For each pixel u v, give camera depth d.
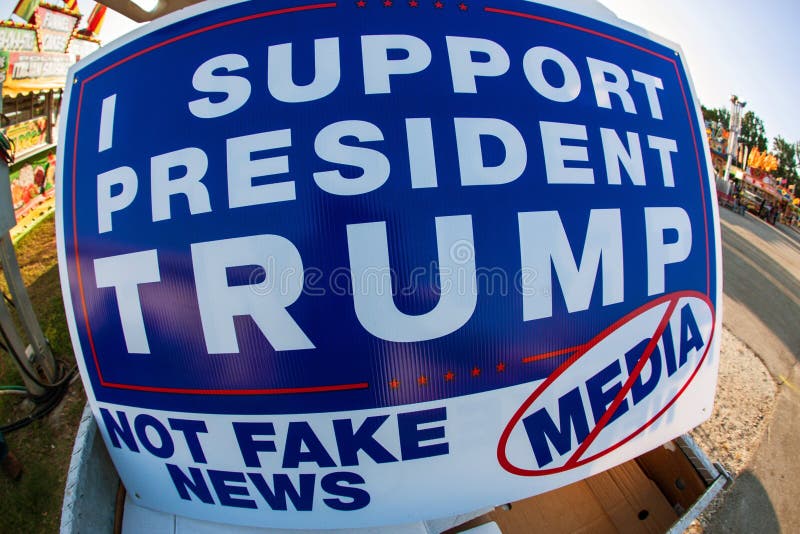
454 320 1.99
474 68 2.17
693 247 2.63
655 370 2.51
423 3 2.25
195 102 2.10
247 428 2.05
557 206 2.13
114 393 2.21
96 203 2.17
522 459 2.24
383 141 1.99
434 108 2.06
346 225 1.92
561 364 2.19
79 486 2.25
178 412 2.11
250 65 2.12
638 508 3.36
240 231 1.94
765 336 8.82
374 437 2.05
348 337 1.94
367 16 2.19
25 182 8.52
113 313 2.13
